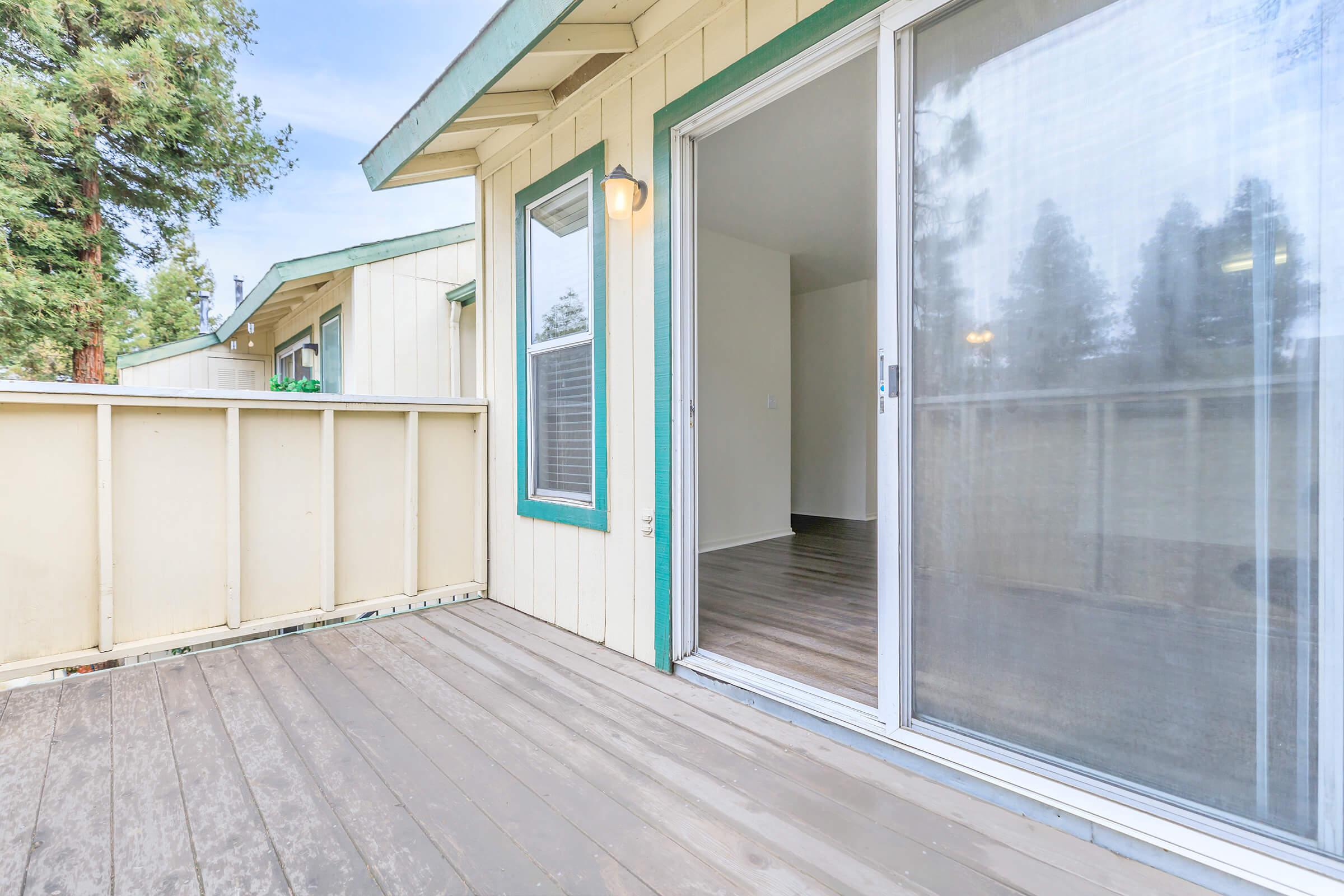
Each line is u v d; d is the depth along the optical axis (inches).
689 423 94.4
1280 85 44.4
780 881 48.2
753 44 80.7
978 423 60.4
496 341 139.6
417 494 132.2
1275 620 45.3
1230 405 46.9
